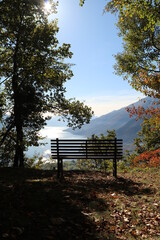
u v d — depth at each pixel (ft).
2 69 56.65
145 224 16.25
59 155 32.12
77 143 32.01
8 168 43.65
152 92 40.45
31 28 53.31
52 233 13.01
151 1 22.20
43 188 23.35
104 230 14.67
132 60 46.32
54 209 16.97
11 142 68.69
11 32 51.21
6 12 45.80
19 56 54.03
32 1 48.11
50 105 66.23
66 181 29.14
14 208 16.24
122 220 16.57
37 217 15.03
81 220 15.56
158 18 23.44
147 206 19.47
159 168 41.86
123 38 46.78
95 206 18.72
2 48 57.36
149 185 28.02
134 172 40.73
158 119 43.01
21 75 59.67
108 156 32.83
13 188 22.54
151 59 45.42
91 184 27.81
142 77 40.47
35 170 41.45
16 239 11.78
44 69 57.88
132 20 41.91
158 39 44.98
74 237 13.14
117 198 21.47
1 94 58.80
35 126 63.46
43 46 54.19
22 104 58.49
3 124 63.05
